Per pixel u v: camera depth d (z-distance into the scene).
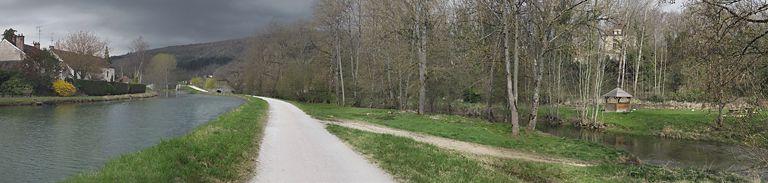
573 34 25.81
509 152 19.59
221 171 10.55
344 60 57.69
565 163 17.44
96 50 87.50
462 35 33.75
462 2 33.16
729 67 12.33
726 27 11.87
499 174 12.06
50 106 49.47
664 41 53.59
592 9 23.70
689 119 32.69
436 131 24.23
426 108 41.75
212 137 14.58
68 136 24.73
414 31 35.09
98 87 70.12
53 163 17.16
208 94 112.75
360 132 20.77
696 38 12.75
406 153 13.84
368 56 50.12
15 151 19.67
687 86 14.82
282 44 78.50
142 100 72.88
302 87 65.88
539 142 22.34
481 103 42.22
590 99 43.31
